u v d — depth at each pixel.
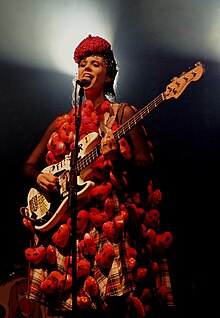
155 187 4.39
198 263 4.22
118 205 2.55
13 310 3.56
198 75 2.55
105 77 2.90
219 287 4.09
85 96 2.94
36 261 2.63
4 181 4.75
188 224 4.34
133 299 2.46
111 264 2.45
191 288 4.14
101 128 2.61
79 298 2.49
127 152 2.56
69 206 2.46
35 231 2.74
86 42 2.92
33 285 2.62
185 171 4.43
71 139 2.77
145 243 2.62
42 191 2.76
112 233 2.46
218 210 4.32
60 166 2.74
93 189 2.57
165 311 2.66
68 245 2.61
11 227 4.63
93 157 2.57
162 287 2.62
